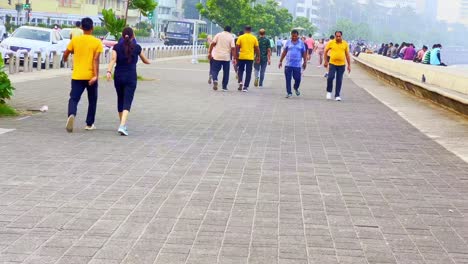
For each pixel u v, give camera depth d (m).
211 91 23.52
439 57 30.27
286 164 10.40
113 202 7.80
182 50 59.97
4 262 5.77
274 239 6.63
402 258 6.19
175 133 13.19
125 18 27.84
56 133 12.59
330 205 8.00
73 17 80.56
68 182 8.70
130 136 12.62
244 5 61.72
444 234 6.96
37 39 31.27
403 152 11.84
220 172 9.64
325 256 6.18
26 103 16.94
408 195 8.61
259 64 26.77
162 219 7.19
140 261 5.91
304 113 17.64
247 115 16.66
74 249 6.16
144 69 35.50
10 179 8.76
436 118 17.27
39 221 6.97
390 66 33.19
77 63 12.88
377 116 17.42
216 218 7.29
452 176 9.88
